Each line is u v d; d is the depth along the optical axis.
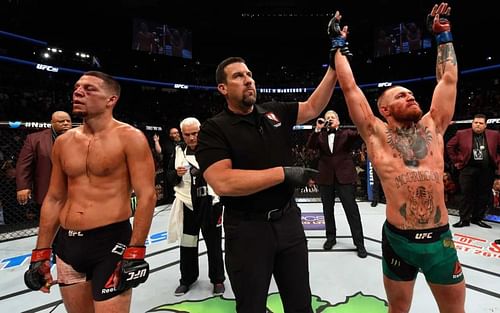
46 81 16.64
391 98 1.76
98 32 18.67
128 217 1.70
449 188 6.97
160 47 18.39
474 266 3.25
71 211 1.62
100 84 1.65
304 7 17.47
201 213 2.78
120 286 1.49
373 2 16.56
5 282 3.16
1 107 13.20
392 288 1.73
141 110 20.11
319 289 2.81
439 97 1.86
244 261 1.50
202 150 1.55
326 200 3.93
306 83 23.52
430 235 1.62
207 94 23.31
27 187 3.32
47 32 16.84
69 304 1.64
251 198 1.52
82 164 1.63
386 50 18.33
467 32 17.80
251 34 20.61
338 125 3.90
